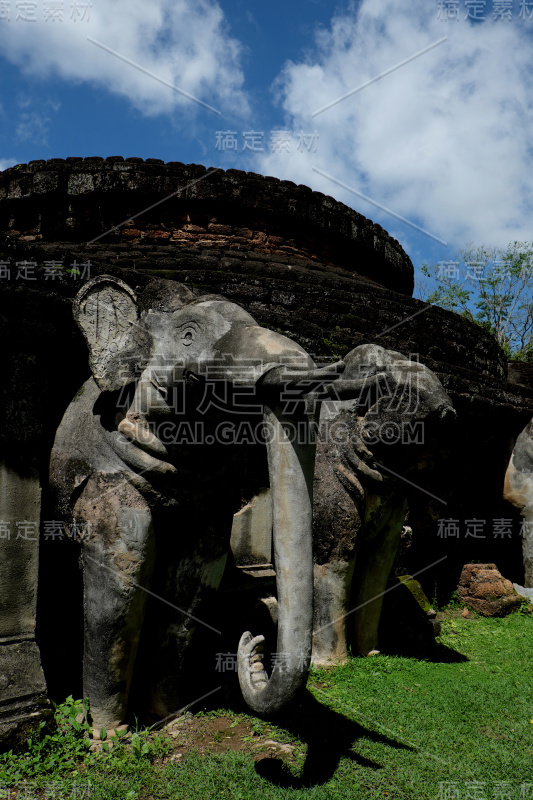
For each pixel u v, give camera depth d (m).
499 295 22.55
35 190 8.38
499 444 8.70
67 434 3.73
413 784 3.33
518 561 8.55
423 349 8.43
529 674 5.31
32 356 3.67
